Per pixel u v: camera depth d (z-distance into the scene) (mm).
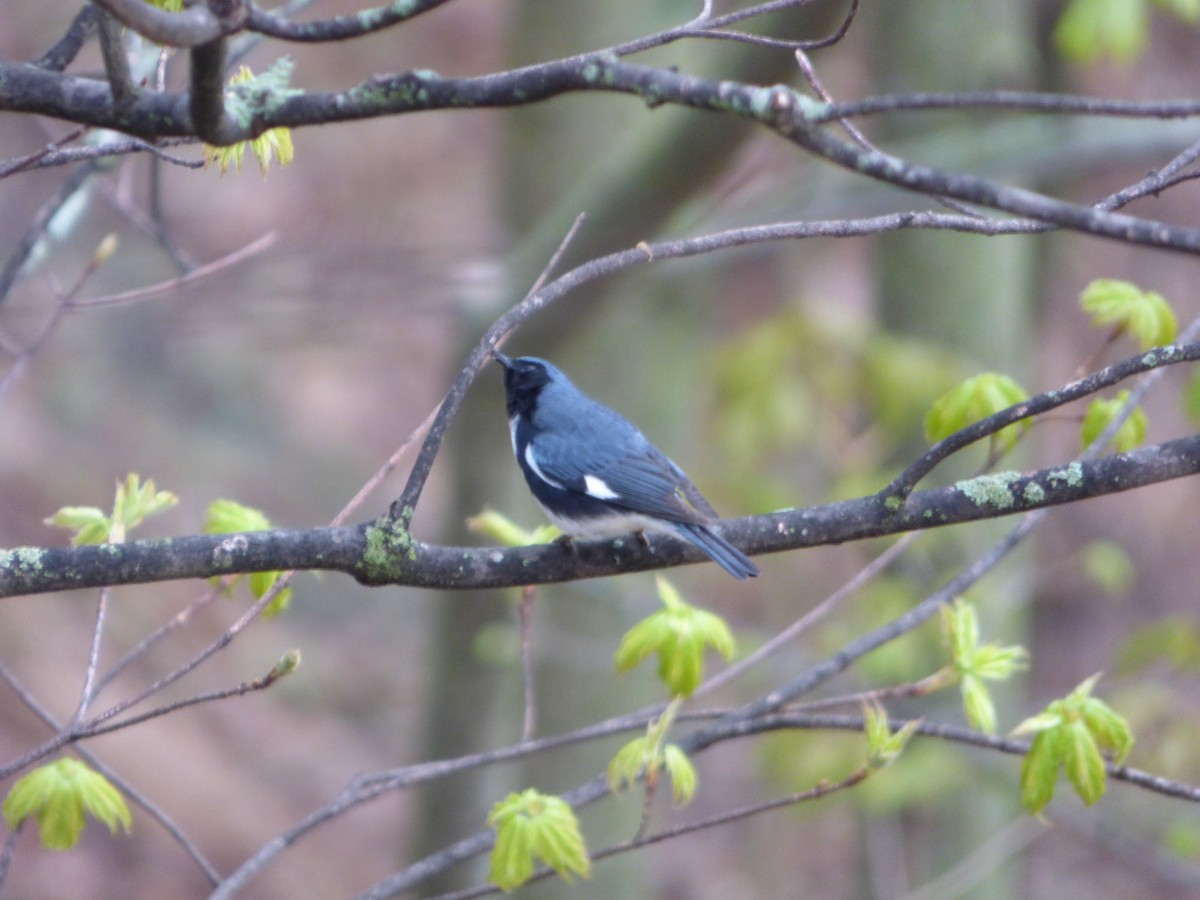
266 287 14484
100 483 22344
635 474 7250
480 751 13148
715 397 13156
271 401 26016
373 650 23500
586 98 13219
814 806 11617
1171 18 16781
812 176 14383
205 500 23250
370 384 26891
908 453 12781
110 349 24750
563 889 13445
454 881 13203
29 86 4172
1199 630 11688
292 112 4133
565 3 12875
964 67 13289
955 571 12414
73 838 5695
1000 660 6199
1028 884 16094
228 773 19375
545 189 13359
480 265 12414
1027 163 13086
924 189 3471
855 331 12719
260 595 6160
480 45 23625
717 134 10695
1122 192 5262
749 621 16375
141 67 7129
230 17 3631
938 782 11586
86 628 19891
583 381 13266
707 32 4516
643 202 11352
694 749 6402
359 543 5395
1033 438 15102
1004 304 13594
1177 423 19469
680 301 13523
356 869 19125
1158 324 6898
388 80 4059
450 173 24750
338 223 23438
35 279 17250
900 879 13539
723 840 18922
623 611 13281
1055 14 14867
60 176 20641
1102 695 11547
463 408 12469
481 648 11930
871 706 6895
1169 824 11570
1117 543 20797
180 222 23266
